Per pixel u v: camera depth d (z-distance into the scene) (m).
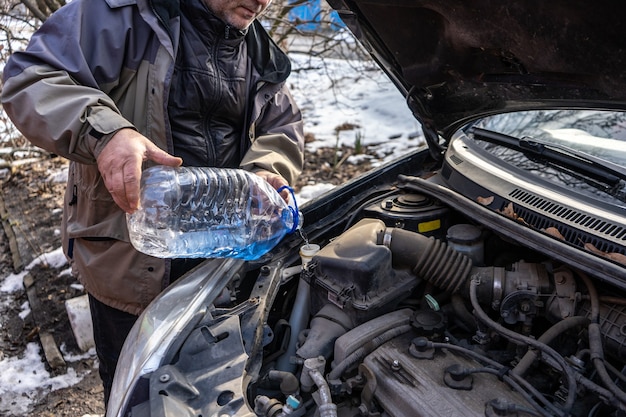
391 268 1.58
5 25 4.09
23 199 4.57
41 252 3.79
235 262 1.65
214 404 1.22
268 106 2.09
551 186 1.69
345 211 2.02
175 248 1.67
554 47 1.37
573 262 1.42
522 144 1.89
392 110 6.21
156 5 1.69
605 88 1.40
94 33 1.66
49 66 1.59
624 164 1.68
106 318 2.02
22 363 2.86
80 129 1.46
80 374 2.77
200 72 1.81
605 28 1.22
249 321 1.47
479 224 1.79
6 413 2.55
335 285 1.55
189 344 1.35
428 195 1.92
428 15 1.59
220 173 1.75
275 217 1.74
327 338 1.47
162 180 1.65
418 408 1.24
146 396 1.28
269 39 2.02
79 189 1.85
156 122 1.75
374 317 1.53
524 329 1.50
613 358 1.40
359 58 5.86
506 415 1.20
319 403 1.26
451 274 1.56
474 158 1.96
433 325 1.45
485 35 1.49
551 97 1.65
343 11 1.77
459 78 1.79
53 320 3.13
